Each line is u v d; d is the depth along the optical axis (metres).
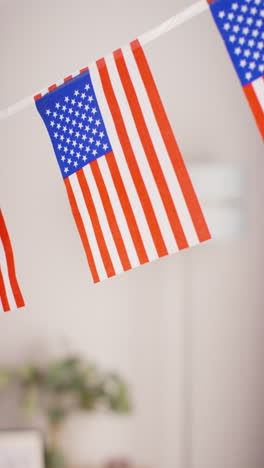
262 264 2.88
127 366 2.88
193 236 1.16
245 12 1.04
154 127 1.20
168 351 2.87
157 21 2.81
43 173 2.86
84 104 1.27
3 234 1.46
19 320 2.88
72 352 2.87
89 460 2.86
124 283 2.89
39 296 2.87
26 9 2.88
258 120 1.03
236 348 2.87
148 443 2.87
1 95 2.86
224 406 2.85
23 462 2.53
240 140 2.88
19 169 2.87
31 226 2.86
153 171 1.21
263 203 2.88
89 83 1.27
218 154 2.87
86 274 2.87
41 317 2.87
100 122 1.26
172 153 1.19
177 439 2.86
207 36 2.88
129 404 2.72
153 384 2.87
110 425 2.88
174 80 2.87
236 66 1.05
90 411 2.71
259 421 2.84
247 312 2.87
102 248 1.26
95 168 1.26
